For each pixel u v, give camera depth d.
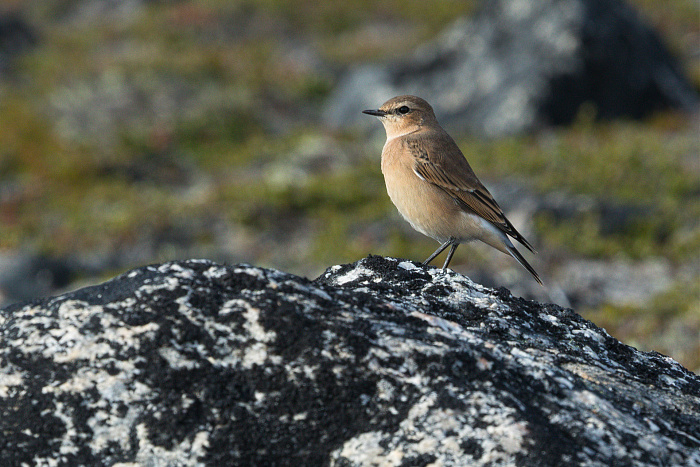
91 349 4.91
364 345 5.00
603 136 27.27
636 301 16.95
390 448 4.69
